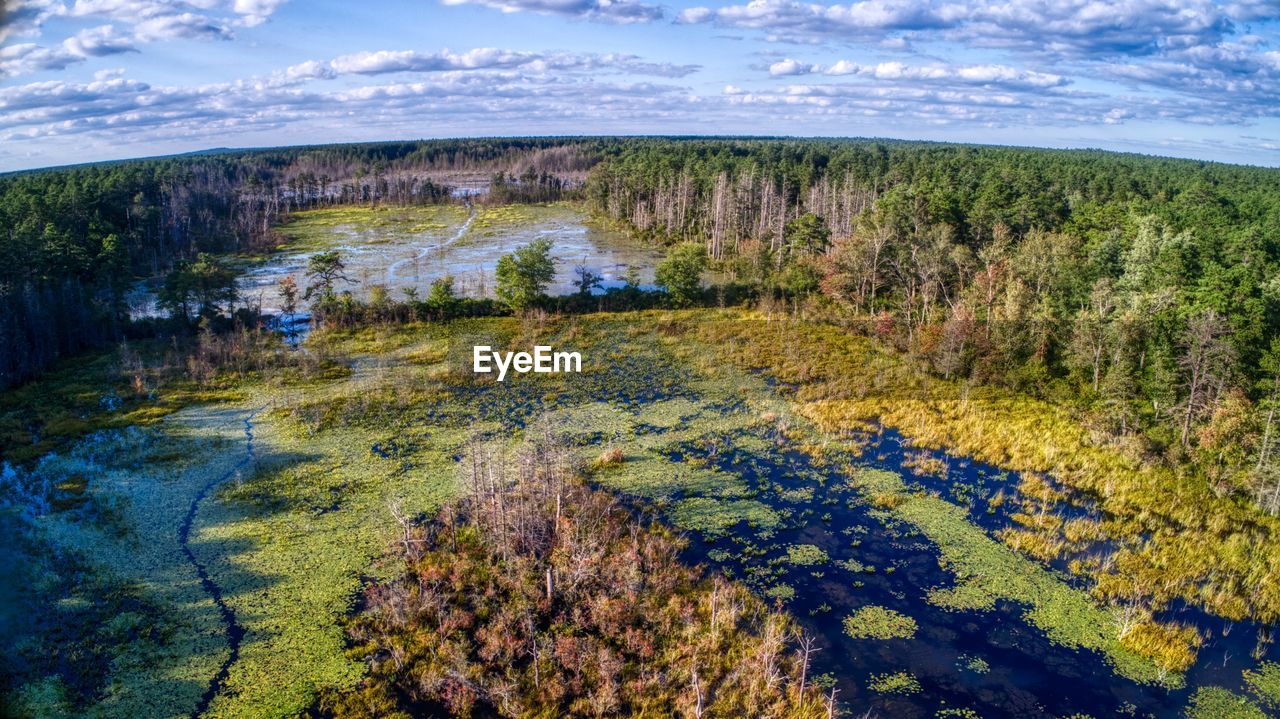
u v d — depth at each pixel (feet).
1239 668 93.61
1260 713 86.12
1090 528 123.95
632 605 100.78
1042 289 214.90
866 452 154.40
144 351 206.49
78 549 111.55
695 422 167.84
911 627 99.96
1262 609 104.68
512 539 113.19
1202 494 136.87
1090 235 252.42
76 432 154.51
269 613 98.73
